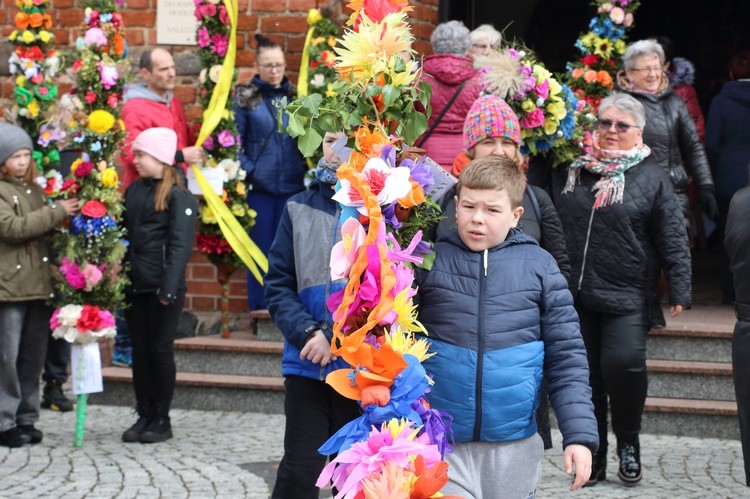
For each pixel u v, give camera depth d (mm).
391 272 4219
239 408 10031
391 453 4113
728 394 9531
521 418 4613
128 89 10391
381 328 4352
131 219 8852
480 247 4695
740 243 6156
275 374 10266
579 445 4488
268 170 10711
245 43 11281
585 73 10133
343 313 4270
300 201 5551
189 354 10461
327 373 5352
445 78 8680
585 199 7656
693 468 8242
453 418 4609
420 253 4598
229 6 10445
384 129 4484
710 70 18125
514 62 7504
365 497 4133
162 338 8852
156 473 7867
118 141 8781
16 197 8617
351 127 4516
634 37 18375
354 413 5434
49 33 9797
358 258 4273
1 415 8609
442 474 4145
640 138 7688
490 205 4645
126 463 8148
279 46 10891
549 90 7523
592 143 7758
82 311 8492
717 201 11711
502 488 4633
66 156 10281
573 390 4594
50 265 8766
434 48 8820
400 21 4547
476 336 4598
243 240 10477
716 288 13070
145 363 8914
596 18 10273
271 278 5535
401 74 4469
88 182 8570
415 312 4562
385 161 4418
